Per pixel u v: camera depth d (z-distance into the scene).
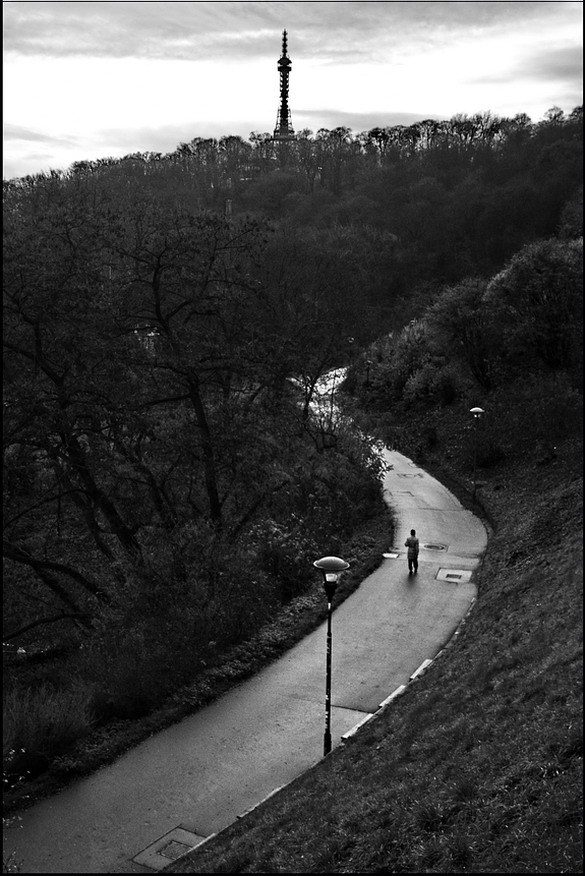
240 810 15.18
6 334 24.64
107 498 27.42
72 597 28.86
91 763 16.81
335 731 18.17
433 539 32.78
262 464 30.30
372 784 13.38
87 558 28.69
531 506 32.06
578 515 26.59
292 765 16.81
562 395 39.88
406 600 26.31
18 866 13.39
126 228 27.80
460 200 90.31
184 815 15.06
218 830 14.51
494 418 44.22
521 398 43.22
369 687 20.39
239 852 12.55
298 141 139.00
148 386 28.30
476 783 11.48
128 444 27.70
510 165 100.69
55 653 26.12
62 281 24.55
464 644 20.20
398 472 44.34
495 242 85.06
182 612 22.66
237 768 16.75
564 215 73.19
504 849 9.66
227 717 19.08
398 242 87.19
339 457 39.16
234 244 29.84
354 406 52.97
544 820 9.77
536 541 26.75
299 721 18.75
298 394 39.88
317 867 11.17
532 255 42.38
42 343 25.69
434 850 10.28
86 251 25.52
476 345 47.94
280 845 12.34
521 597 20.95
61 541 28.48
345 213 97.00
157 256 27.50
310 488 35.44
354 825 11.98
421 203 91.31
